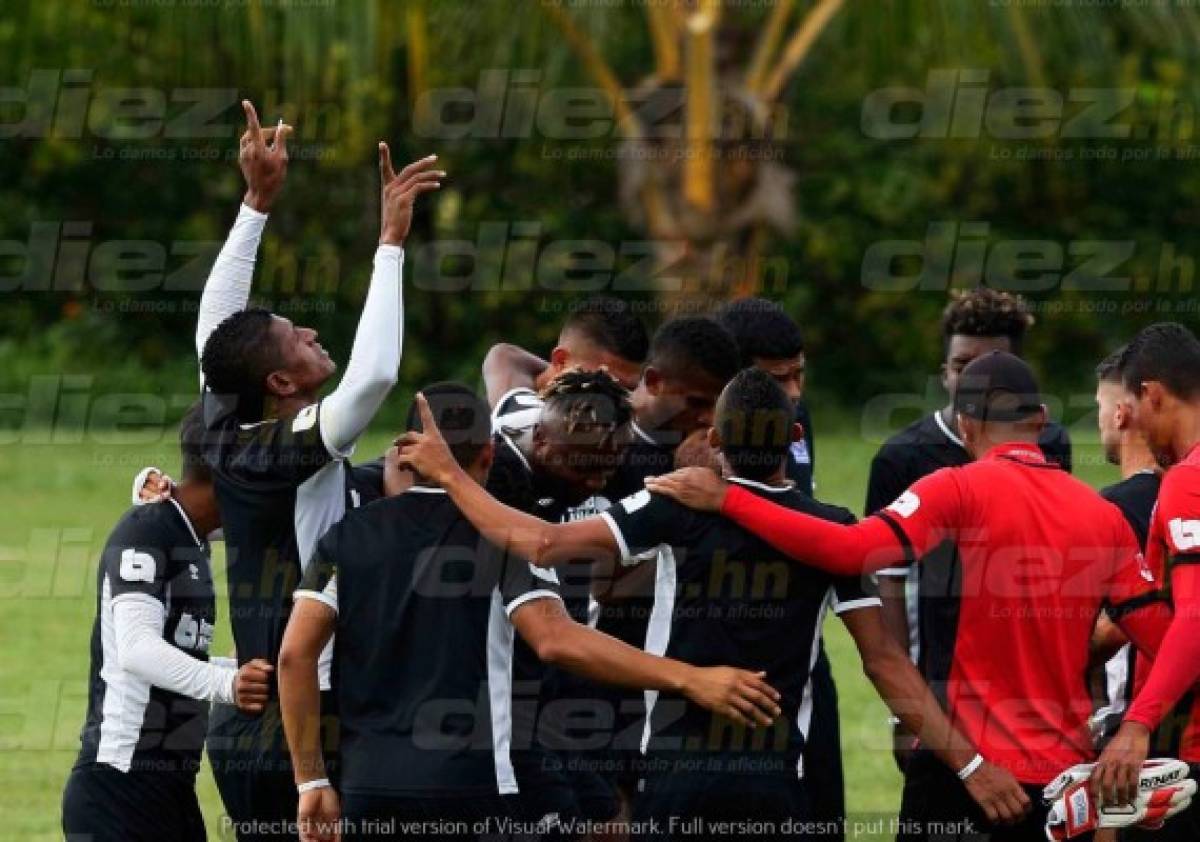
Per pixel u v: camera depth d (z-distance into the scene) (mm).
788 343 20484
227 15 46125
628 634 19234
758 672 16797
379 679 16219
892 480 22250
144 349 75000
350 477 18344
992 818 17484
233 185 76062
